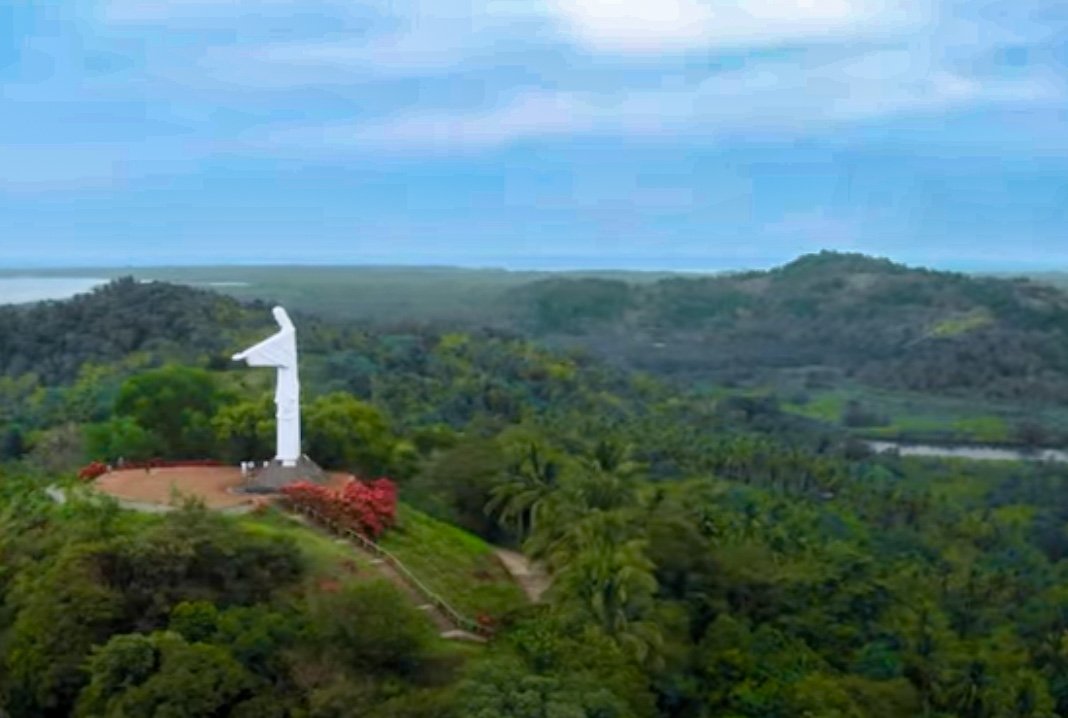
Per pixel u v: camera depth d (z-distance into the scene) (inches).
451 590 2335.1
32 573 2116.1
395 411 5536.4
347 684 1771.7
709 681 2314.2
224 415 3036.4
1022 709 2714.1
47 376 5713.6
